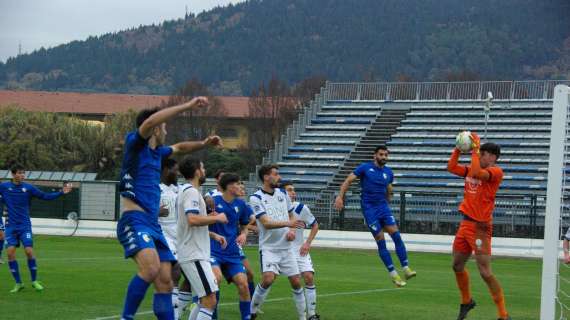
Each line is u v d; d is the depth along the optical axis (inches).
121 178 325.7
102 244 1200.8
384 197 572.1
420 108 1701.5
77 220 1382.9
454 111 1667.1
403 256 565.0
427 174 1523.1
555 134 418.6
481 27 6879.9
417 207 1191.6
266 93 2409.0
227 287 638.5
